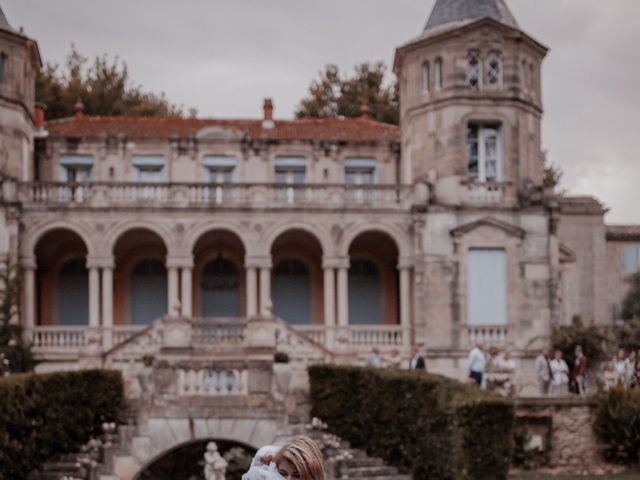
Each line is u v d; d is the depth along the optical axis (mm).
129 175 49375
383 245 49406
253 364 29141
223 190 45094
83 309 48844
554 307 45250
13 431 25984
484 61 46156
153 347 39844
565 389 35125
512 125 46000
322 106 72438
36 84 68188
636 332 45469
